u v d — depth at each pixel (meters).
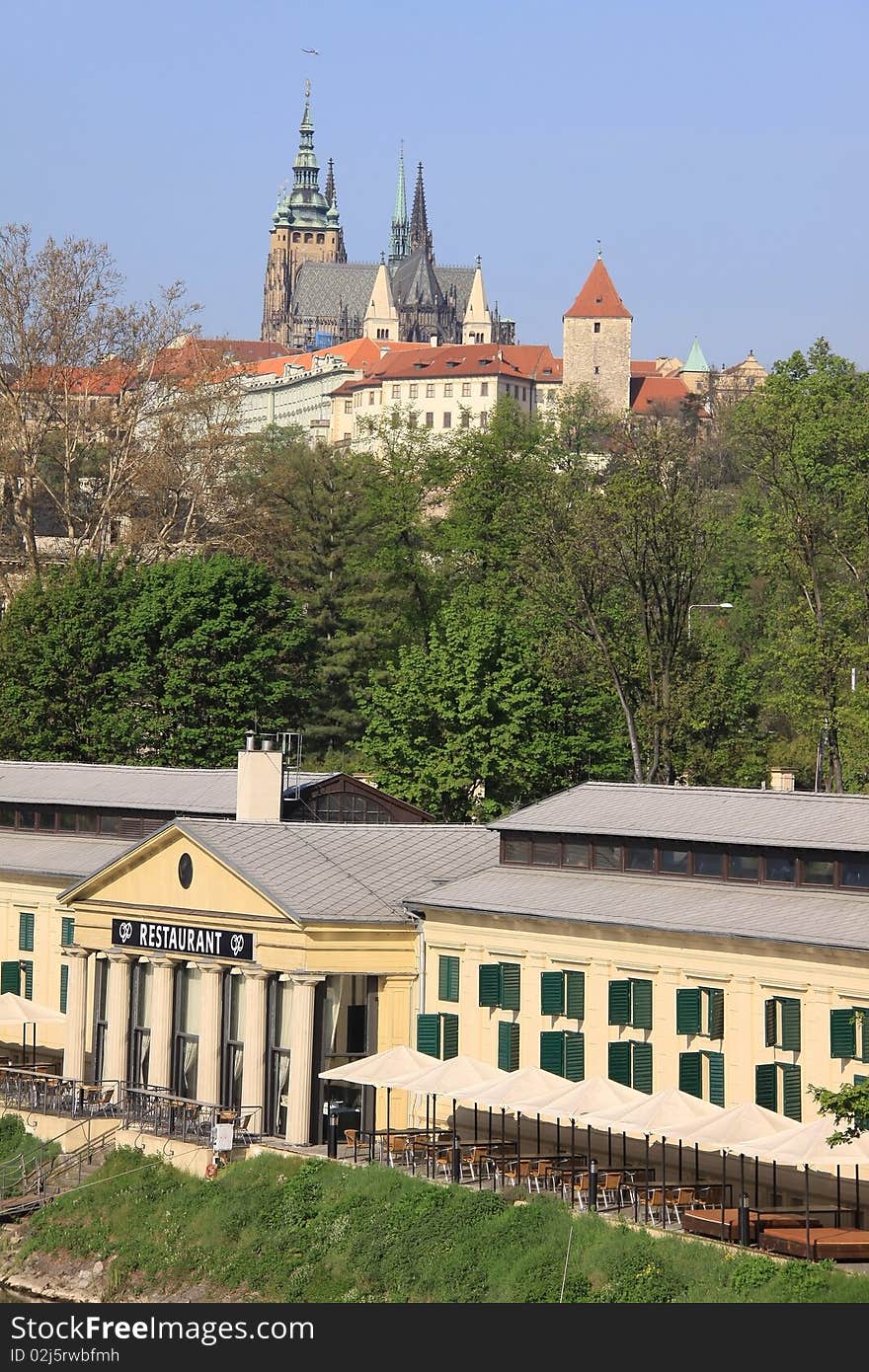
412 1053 83.62
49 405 174.88
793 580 148.75
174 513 181.00
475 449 188.75
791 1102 73.00
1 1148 94.12
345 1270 74.06
